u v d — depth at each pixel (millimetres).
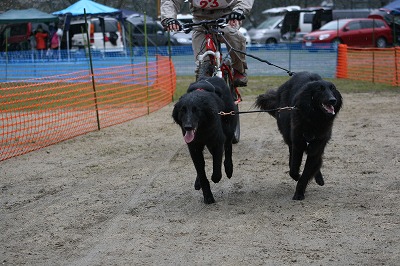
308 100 6379
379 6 39656
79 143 10492
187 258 5043
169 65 16922
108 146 10172
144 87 15750
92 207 6676
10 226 6102
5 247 5469
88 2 25172
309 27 32250
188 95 6258
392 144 9508
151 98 15523
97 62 20969
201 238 5527
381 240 5324
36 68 20703
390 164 8211
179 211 6430
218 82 7117
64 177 8141
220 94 6848
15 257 5203
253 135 10828
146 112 13875
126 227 5934
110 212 6469
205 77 7469
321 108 6301
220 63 8398
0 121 12531
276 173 7969
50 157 9430
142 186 7539
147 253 5191
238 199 6824
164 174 8125
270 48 24578
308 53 23531
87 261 5055
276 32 33219
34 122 12414
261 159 8820
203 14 8945
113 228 5910
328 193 6938
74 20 26016
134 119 12992
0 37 26922
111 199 6984
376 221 5852
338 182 7414
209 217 6172
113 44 26531
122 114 13523
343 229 5656
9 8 27547
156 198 6977
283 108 6609
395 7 28906
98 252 5258
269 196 6898
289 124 6973
